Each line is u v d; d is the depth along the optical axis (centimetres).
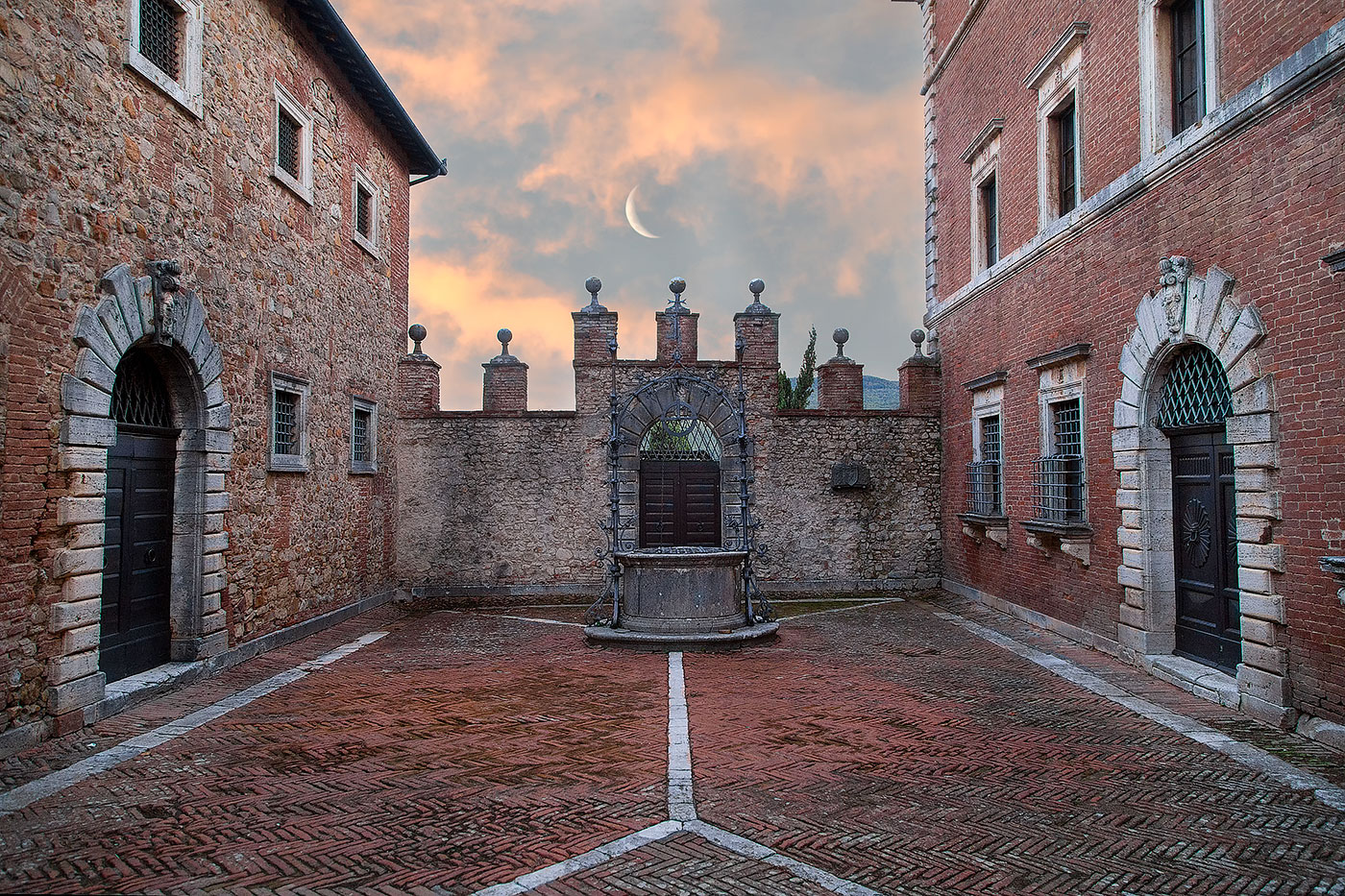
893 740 602
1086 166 930
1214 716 657
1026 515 1091
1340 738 563
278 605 972
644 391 1201
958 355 1362
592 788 504
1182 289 736
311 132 1061
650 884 380
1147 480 814
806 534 1438
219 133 834
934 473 1459
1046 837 433
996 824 450
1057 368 992
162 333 724
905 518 1454
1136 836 434
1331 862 405
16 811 469
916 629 1090
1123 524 848
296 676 822
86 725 632
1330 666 581
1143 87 809
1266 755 561
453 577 1402
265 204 933
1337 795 489
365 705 711
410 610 1299
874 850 417
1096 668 830
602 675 829
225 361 845
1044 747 585
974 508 1271
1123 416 841
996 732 623
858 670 844
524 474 1412
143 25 731
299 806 477
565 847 420
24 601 577
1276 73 615
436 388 1470
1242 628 665
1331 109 573
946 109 1412
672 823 450
